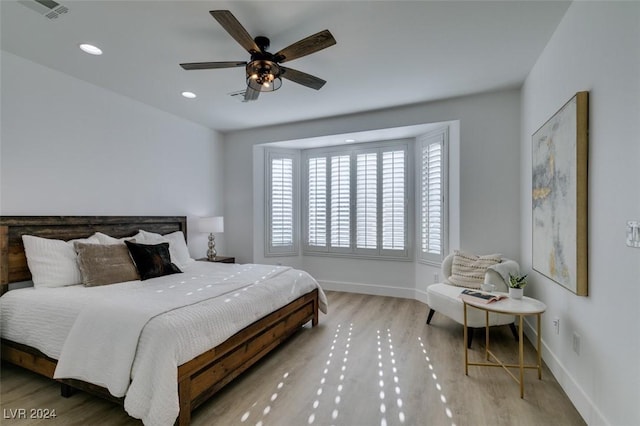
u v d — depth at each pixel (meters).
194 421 1.83
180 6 1.99
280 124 4.64
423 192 4.23
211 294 2.30
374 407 1.97
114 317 1.87
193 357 1.79
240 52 2.57
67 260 2.65
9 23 2.16
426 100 3.66
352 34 2.30
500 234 3.44
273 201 5.08
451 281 3.37
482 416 1.87
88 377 1.81
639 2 1.33
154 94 3.48
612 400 1.54
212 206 4.88
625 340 1.44
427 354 2.69
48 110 2.85
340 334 3.16
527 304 2.26
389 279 4.66
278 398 2.07
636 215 1.36
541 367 2.45
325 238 5.06
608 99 1.58
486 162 3.48
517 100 3.35
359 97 3.55
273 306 2.62
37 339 2.12
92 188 3.21
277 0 1.92
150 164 3.86
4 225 2.50
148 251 3.01
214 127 4.80
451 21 2.15
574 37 1.96
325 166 5.05
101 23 2.17
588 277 1.78
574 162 1.86
